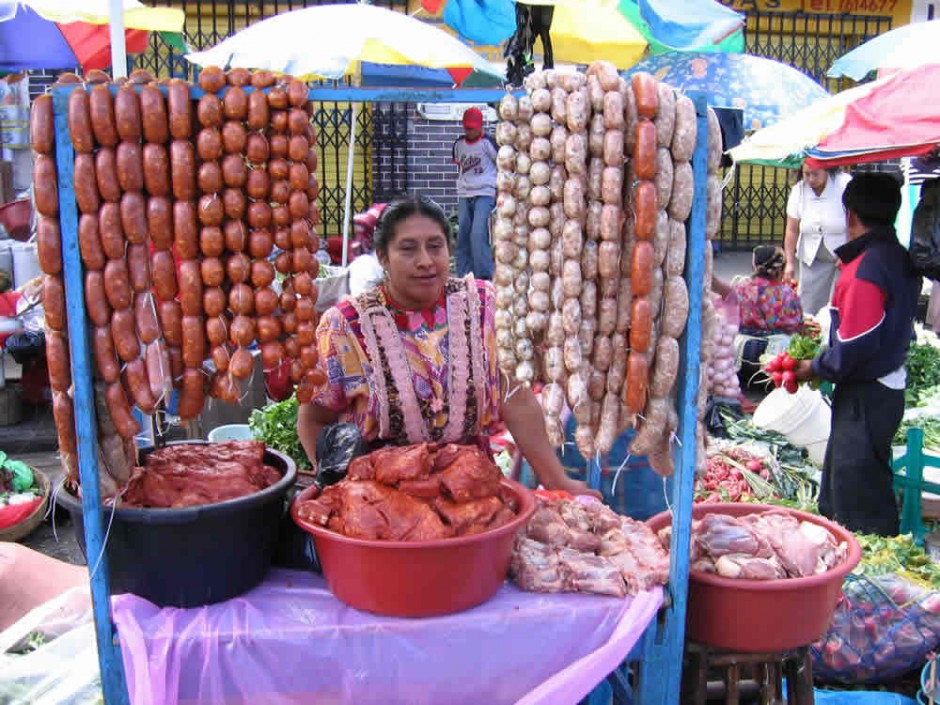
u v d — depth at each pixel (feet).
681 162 5.56
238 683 5.71
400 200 7.38
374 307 7.59
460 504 5.87
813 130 11.14
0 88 27.50
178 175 5.26
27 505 13.82
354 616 5.85
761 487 14.30
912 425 16.56
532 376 5.87
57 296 5.41
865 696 8.49
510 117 5.50
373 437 7.69
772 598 6.28
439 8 19.19
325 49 14.29
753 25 33.06
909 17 33.35
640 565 6.39
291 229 5.52
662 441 6.25
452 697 5.94
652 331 5.83
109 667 5.79
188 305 5.48
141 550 5.75
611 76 5.38
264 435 13.07
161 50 29.99
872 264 11.65
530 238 5.65
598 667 5.89
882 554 10.49
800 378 12.93
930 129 9.95
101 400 5.61
